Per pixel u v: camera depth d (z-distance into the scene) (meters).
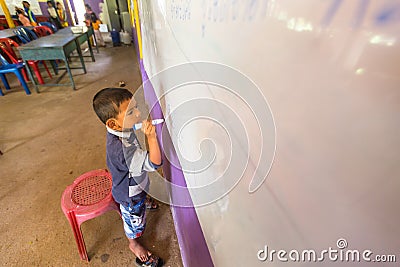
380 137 0.15
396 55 0.13
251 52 0.29
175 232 1.47
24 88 3.53
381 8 0.13
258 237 0.32
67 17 6.81
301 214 0.23
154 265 1.27
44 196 1.73
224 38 0.37
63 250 1.37
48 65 4.99
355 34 0.15
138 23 2.79
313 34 0.18
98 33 6.71
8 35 3.88
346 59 0.16
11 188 1.80
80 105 3.21
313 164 0.20
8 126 2.67
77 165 2.06
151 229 1.49
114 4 6.91
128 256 1.35
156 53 1.32
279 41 0.23
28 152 2.22
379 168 0.15
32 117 2.88
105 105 0.89
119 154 0.97
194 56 0.55
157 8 1.14
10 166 2.03
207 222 0.58
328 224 0.20
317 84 0.19
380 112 0.14
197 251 0.70
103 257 1.34
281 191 0.26
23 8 6.16
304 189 0.22
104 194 1.29
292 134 0.23
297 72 0.21
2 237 1.44
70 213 1.19
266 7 0.24
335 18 0.16
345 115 0.17
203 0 0.45
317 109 0.19
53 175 1.94
